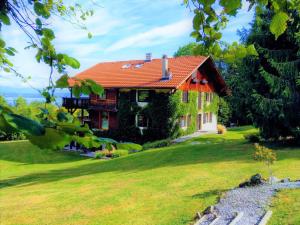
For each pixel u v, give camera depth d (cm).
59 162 2566
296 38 1873
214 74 3506
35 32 195
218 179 1322
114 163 2116
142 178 1484
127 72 3334
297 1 177
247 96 2172
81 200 1191
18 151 2941
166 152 2248
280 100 2002
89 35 288
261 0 184
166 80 2908
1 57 209
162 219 923
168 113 2881
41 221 1000
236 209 930
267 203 953
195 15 197
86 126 131
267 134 2209
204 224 857
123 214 997
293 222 791
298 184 1109
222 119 4184
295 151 1880
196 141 2809
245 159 1716
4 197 1378
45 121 128
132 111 3048
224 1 154
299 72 1950
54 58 172
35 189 1507
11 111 110
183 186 1260
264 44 2102
